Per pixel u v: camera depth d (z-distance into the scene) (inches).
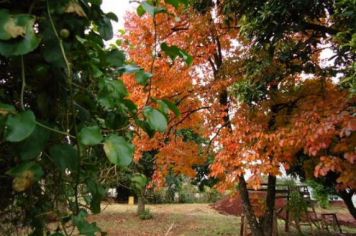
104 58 48.3
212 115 266.5
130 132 54.7
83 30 43.2
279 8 170.9
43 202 45.2
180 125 292.0
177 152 292.0
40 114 41.1
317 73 215.9
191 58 55.4
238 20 230.4
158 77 241.8
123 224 546.6
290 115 215.0
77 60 43.6
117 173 56.0
